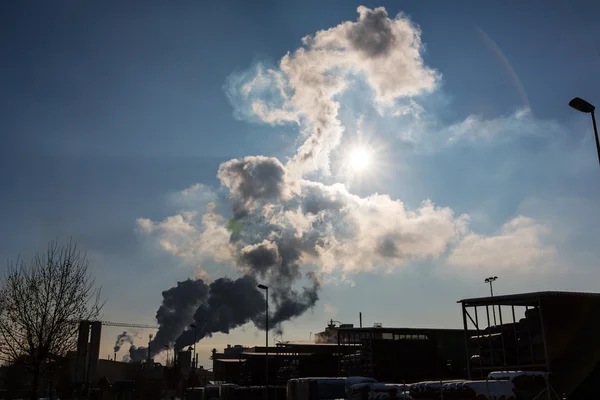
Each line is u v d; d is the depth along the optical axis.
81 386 59.28
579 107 22.08
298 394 32.34
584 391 29.08
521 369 31.31
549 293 29.52
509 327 32.78
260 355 63.91
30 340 25.80
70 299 27.11
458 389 20.28
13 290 26.16
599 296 30.53
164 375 117.88
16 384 54.66
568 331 29.91
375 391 24.27
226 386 51.75
